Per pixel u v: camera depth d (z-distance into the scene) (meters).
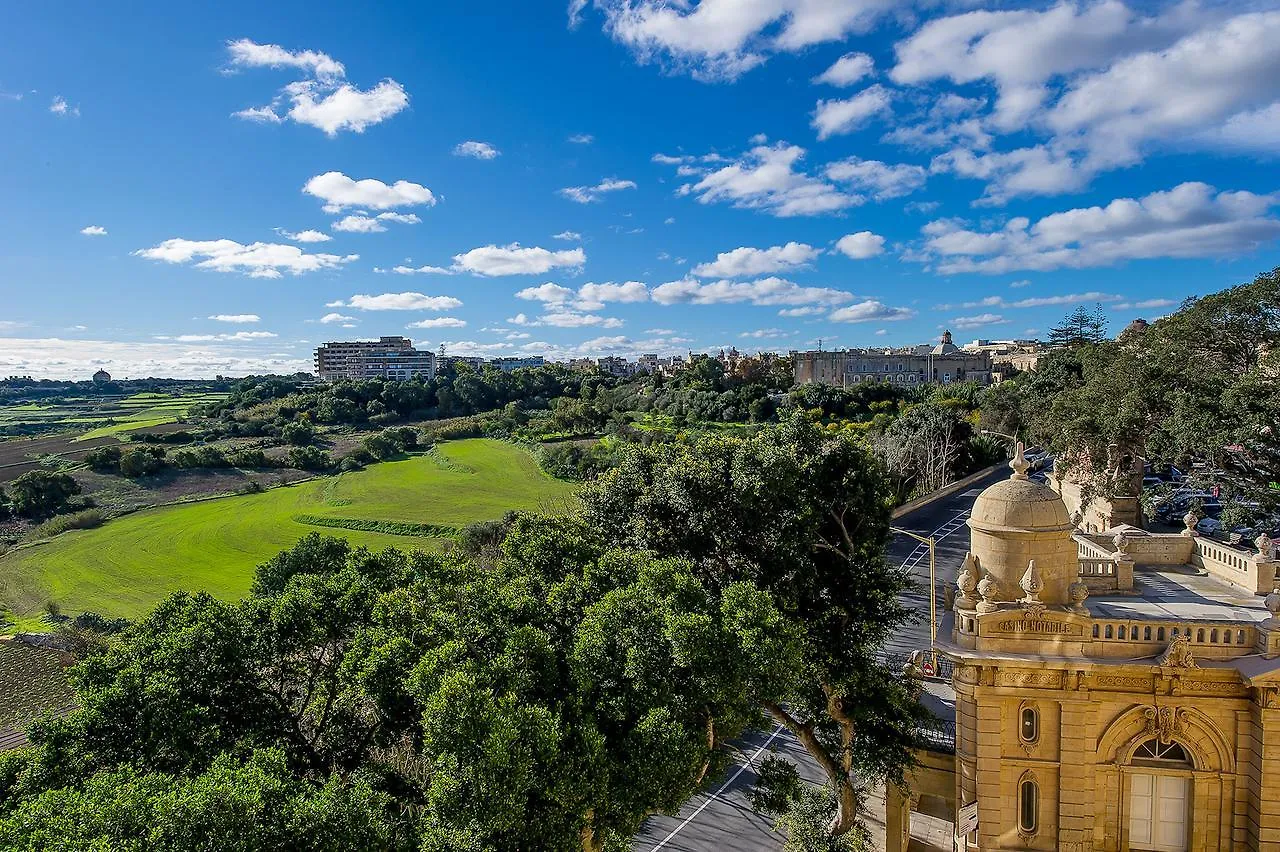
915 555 72.56
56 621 65.75
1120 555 27.23
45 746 19.22
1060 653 23.19
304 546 46.44
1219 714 22.55
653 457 34.31
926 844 31.80
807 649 29.88
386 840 16.55
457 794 16.78
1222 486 61.25
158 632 24.59
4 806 17.72
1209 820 22.75
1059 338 160.75
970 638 23.89
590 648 22.16
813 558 32.03
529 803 18.23
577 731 19.92
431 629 22.91
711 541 30.91
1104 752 23.41
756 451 30.69
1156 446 63.06
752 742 43.22
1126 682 22.97
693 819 36.16
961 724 24.94
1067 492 74.81
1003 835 23.95
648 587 23.67
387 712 20.94
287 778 16.95
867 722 30.42
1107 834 23.53
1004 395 127.62
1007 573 24.28
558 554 30.05
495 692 19.84
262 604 25.06
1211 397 60.69
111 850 13.23
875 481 32.09
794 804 30.28
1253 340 69.31
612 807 19.72
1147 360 70.25
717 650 21.62
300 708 24.45
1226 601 25.44
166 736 19.31
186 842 13.81
